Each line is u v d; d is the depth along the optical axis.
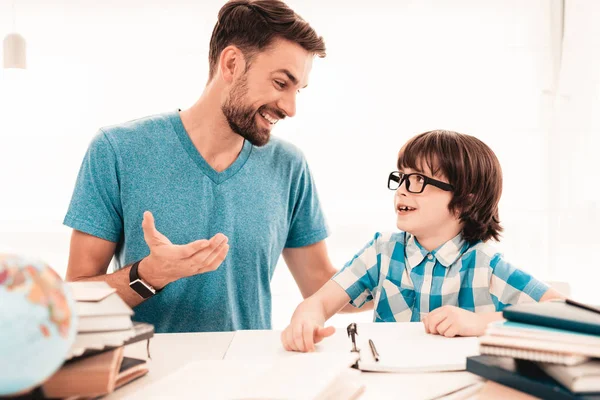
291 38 1.02
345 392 0.57
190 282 1.11
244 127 1.08
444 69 2.24
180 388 0.59
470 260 1.04
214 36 1.12
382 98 2.25
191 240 1.12
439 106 2.25
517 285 0.97
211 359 0.73
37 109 2.18
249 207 1.17
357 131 2.25
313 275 1.34
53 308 0.46
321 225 1.32
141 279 0.90
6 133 2.17
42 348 0.45
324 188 2.25
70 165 2.20
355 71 2.25
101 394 0.55
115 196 1.09
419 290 1.06
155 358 0.75
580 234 2.21
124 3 2.19
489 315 0.84
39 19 2.18
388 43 2.25
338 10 2.24
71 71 2.19
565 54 2.19
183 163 1.13
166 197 1.11
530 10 2.22
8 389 0.45
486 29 2.24
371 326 0.89
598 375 0.50
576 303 0.62
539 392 0.52
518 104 2.24
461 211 1.05
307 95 2.24
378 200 2.25
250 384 0.57
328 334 0.77
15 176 2.18
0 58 2.16
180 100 2.22
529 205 2.25
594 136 2.19
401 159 1.10
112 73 2.20
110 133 1.11
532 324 0.57
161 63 2.21
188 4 2.20
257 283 1.20
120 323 0.58
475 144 1.08
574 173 2.21
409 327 0.88
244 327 1.19
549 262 2.24
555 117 2.22
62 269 2.21
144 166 1.11
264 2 1.04
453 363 0.66
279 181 1.23
